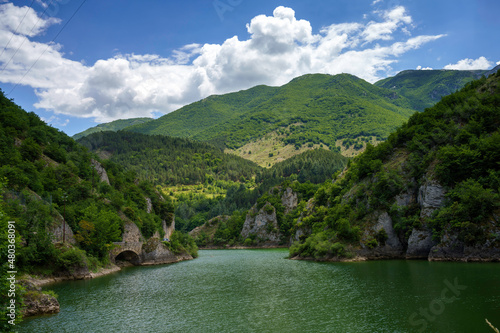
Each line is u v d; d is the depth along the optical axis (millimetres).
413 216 108125
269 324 48156
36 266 80500
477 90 120938
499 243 86500
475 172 95938
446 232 95312
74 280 84625
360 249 111875
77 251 88812
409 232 107062
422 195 106688
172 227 186750
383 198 115438
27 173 100125
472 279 67250
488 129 103375
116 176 164500
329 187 158375
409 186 112875
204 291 70812
